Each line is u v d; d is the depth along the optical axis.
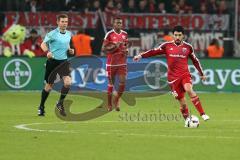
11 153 32.19
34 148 33.69
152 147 34.16
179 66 43.06
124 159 30.59
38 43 75.81
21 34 73.94
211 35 80.75
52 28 78.44
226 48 80.31
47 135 38.50
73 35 79.62
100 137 37.75
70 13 79.88
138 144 35.16
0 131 40.28
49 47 49.69
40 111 50.12
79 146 34.41
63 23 49.41
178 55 43.03
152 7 80.88
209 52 77.81
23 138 37.19
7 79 73.12
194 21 81.12
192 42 80.56
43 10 80.00
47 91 49.91
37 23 78.62
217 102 63.88
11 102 61.75
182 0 82.25
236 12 80.00
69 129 41.59
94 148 33.78
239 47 80.06
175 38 43.19
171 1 82.75
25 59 73.12
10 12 78.88
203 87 74.31
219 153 32.44
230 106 60.03
